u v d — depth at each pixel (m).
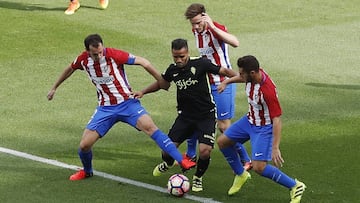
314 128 39.69
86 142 31.36
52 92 32.84
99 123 31.58
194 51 54.47
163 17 63.06
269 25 62.50
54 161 34.38
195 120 31.36
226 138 30.30
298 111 42.72
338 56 54.81
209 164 34.38
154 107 43.25
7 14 61.75
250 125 29.81
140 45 55.62
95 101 43.94
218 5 67.75
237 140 30.23
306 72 50.75
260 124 29.48
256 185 31.91
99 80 31.42
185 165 30.77
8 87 46.03
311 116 41.88
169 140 31.17
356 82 48.81
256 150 29.45
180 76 31.05
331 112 42.62
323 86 47.75
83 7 64.94
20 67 49.97
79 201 29.69
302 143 37.28
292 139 37.91
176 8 66.06
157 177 32.59
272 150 28.98
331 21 64.50
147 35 58.00
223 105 34.22
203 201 29.98
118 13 63.78
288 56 54.41
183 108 31.58
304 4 69.56
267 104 28.88
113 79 31.41
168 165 32.06
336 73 50.75
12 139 37.34
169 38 57.50
